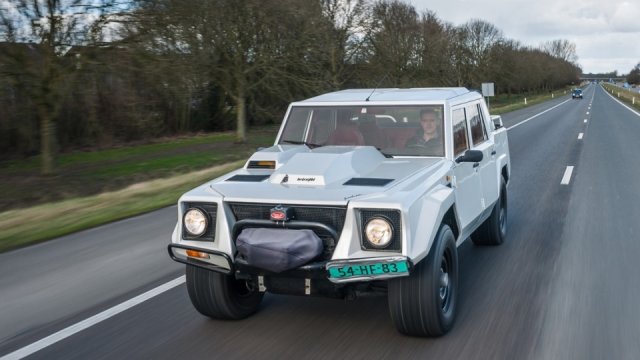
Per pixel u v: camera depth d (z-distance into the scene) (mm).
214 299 4625
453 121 5383
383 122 5383
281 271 3996
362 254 3945
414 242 3932
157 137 33344
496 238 7000
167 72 18703
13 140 24375
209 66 25234
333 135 5496
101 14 16859
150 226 8914
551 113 46938
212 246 4277
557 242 7285
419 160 5020
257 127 40844
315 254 3957
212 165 20719
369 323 4695
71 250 7527
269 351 4203
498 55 73312
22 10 15906
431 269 4168
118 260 6949
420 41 38844
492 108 56125
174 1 17844
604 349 4141
